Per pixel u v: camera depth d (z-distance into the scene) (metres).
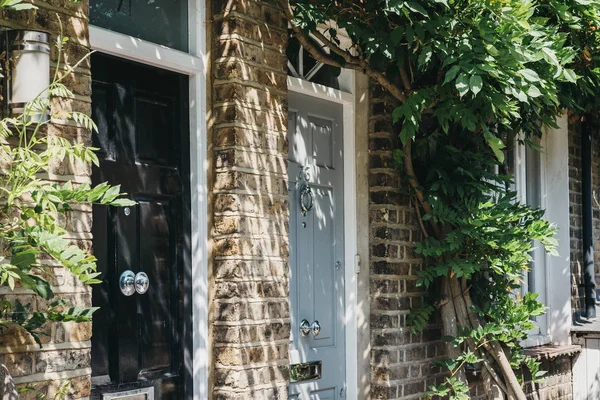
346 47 6.13
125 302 4.50
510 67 4.90
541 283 8.79
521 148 8.27
